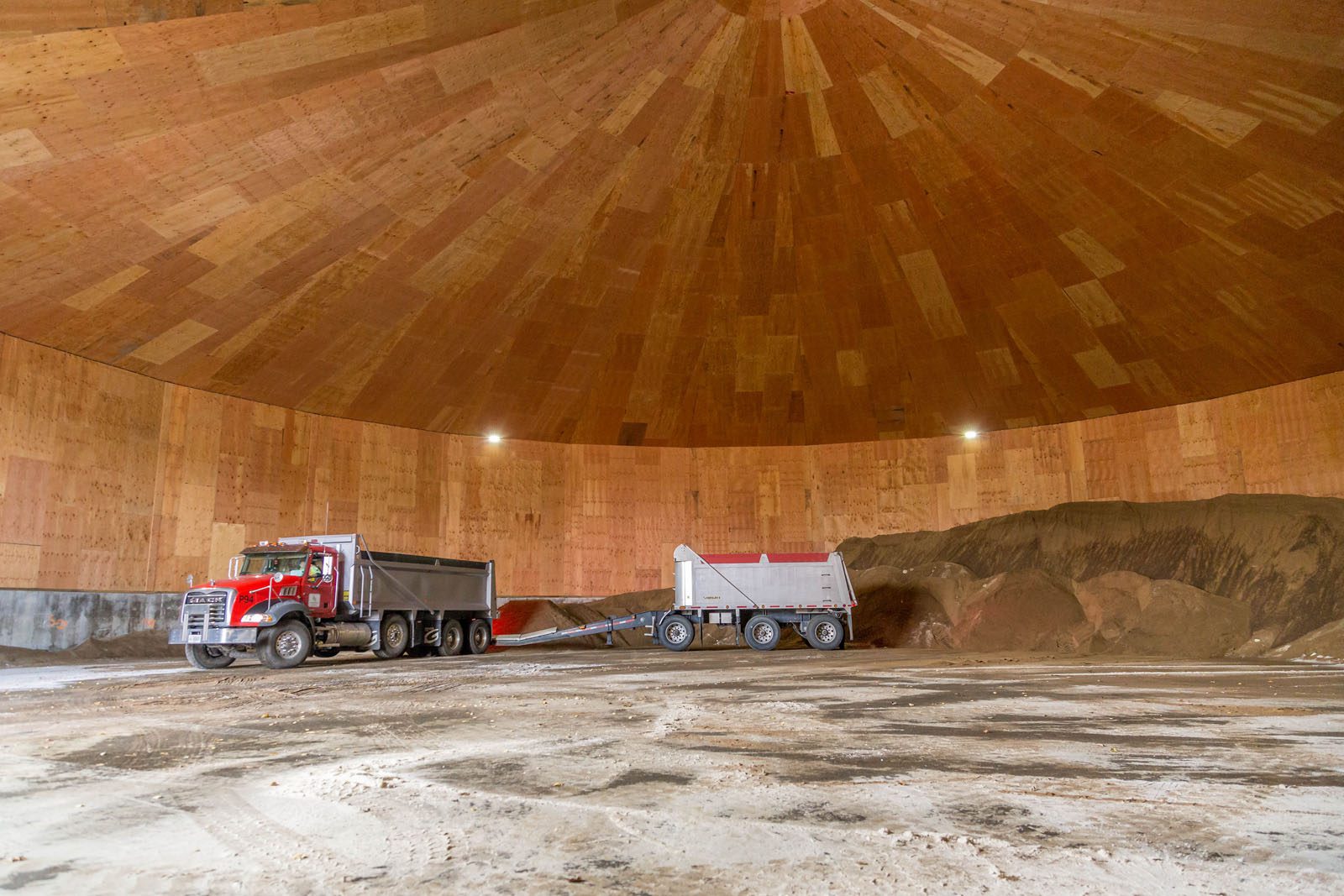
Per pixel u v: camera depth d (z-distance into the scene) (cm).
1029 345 2405
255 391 2242
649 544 2831
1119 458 2492
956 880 312
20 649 1731
